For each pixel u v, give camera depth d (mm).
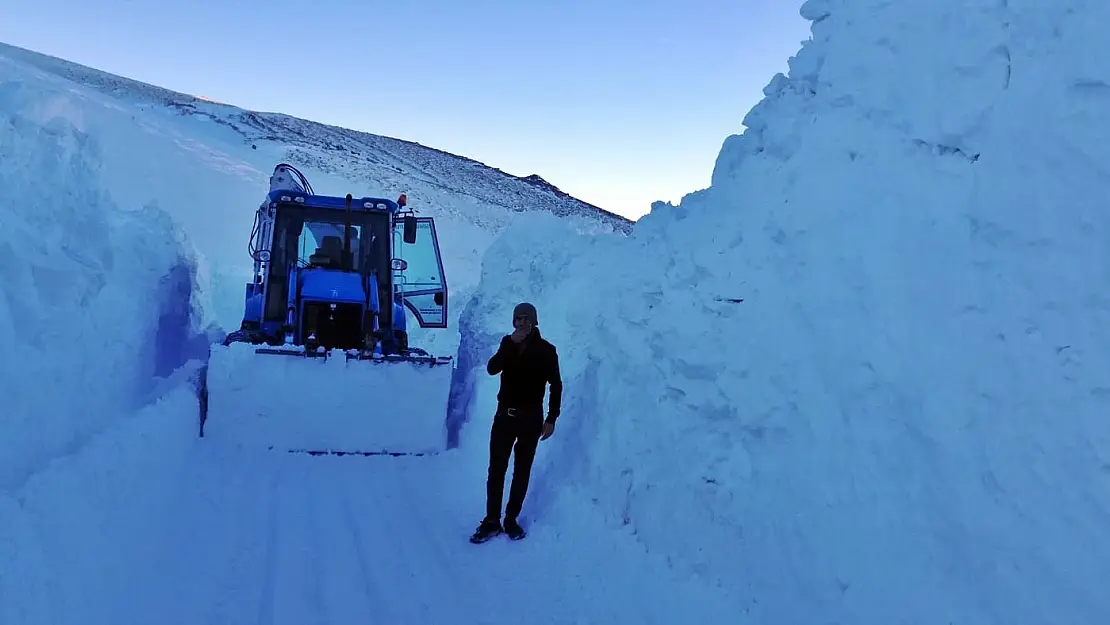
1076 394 2533
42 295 4449
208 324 11312
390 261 9125
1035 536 2518
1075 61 2875
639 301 5371
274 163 48688
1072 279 2652
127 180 32312
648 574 4066
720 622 3498
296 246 8961
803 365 3758
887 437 3189
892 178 3617
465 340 9953
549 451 6027
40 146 5348
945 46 3545
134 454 4652
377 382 7336
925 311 3178
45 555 3006
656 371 4934
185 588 3865
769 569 3578
